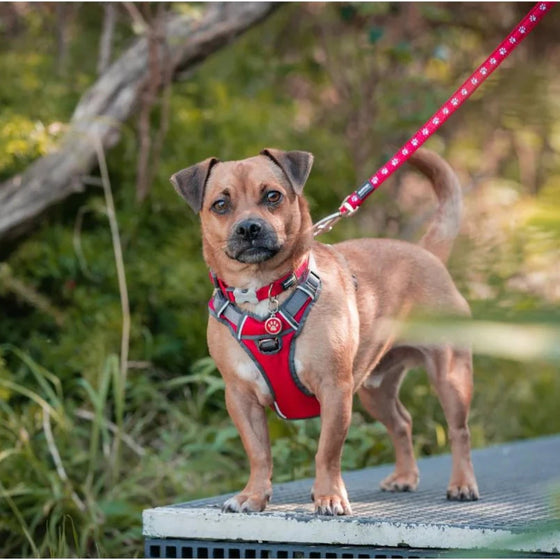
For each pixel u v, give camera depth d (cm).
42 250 671
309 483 389
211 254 303
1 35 825
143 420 577
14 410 581
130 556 455
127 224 689
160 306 673
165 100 664
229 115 762
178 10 635
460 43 899
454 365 356
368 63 873
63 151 625
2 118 611
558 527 84
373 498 351
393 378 386
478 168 796
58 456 496
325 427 293
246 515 293
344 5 784
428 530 275
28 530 485
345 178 805
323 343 289
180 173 315
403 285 351
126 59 653
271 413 509
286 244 292
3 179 675
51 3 802
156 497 515
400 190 936
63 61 791
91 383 582
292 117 836
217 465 511
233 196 298
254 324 288
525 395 705
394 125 810
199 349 645
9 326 655
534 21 298
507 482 405
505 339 61
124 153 712
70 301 678
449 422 353
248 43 903
